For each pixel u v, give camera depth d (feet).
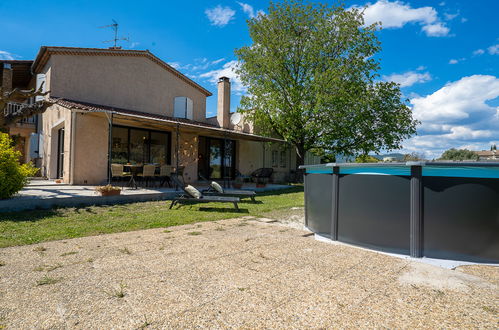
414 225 12.50
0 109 28.78
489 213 11.69
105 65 45.21
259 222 19.83
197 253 12.28
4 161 22.25
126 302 7.68
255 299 8.05
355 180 14.69
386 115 56.90
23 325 6.44
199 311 7.30
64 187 31.91
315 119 55.62
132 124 40.91
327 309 7.58
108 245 13.38
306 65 57.16
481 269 11.08
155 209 24.64
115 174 33.04
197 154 51.67
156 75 52.54
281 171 71.36
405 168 12.94
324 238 16.16
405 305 7.91
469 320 7.16
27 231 15.60
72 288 8.49
